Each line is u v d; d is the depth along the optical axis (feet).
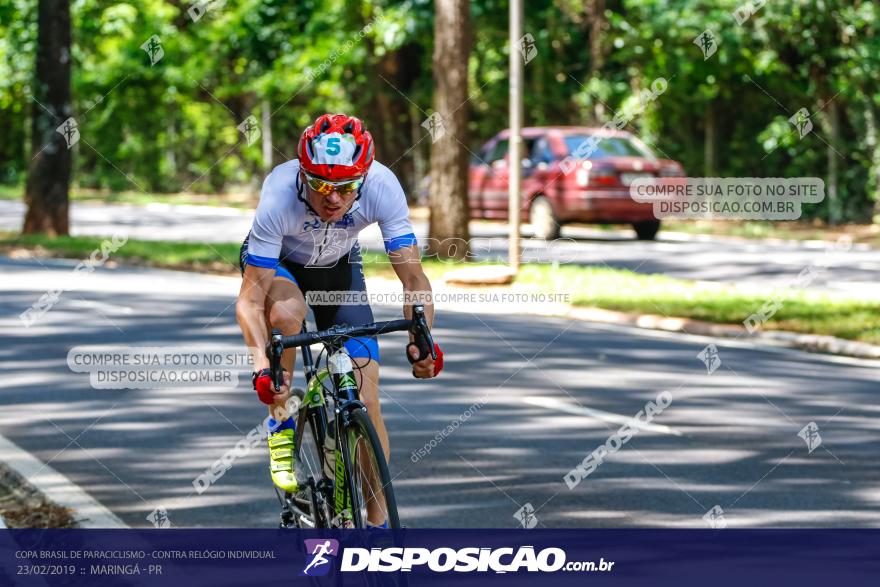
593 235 149.07
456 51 114.52
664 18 161.48
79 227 169.37
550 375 63.21
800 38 158.40
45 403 55.93
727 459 46.03
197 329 76.48
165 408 54.85
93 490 41.75
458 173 114.62
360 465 28.43
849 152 164.14
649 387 60.18
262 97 223.51
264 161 237.86
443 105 114.62
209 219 188.03
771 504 39.93
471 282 99.50
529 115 196.24
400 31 182.39
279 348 28.91
